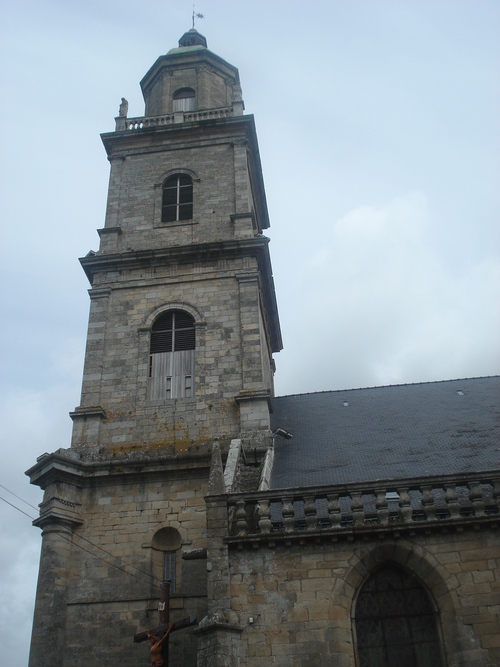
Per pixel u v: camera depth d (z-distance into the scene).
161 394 27.88
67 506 24.38
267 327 34.81
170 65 39.31
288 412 29.81
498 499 18.36
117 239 32.09
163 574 23.41
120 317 29.72
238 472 23.12
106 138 35.25
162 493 24.72
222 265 30.50
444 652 17.14
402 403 29.19
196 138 35.03
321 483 21.95
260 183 37.44
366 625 17.89
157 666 18.72
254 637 17.50
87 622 22.42
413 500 20.20
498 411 26.62
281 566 18.34
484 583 17.48
